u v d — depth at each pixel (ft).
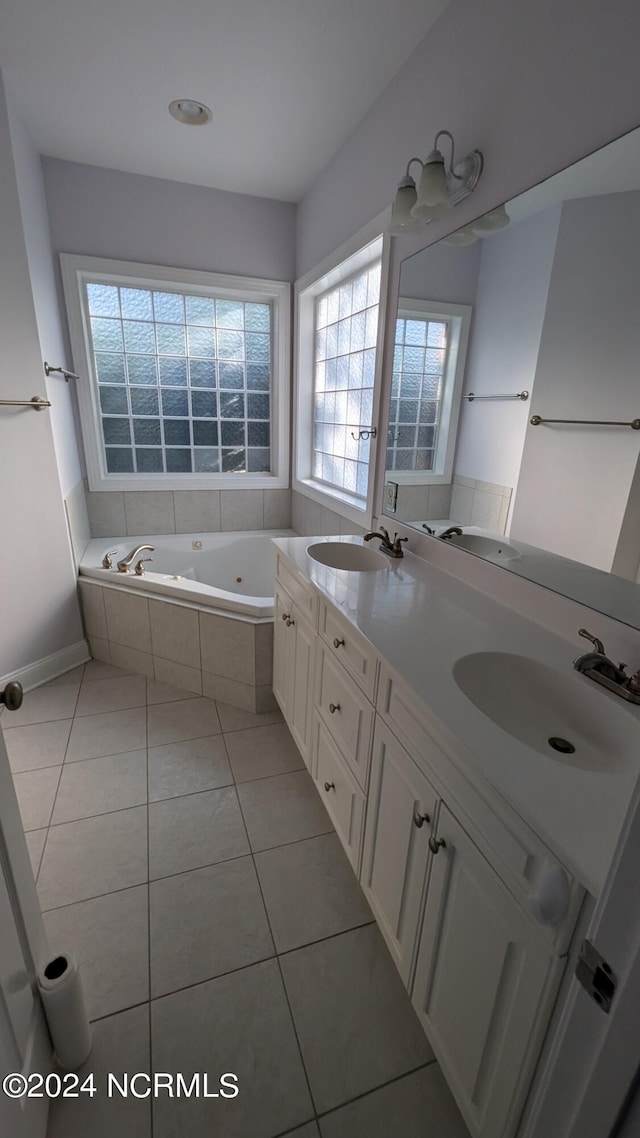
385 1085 3.43
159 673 8.45
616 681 3.23
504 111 4.24
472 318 5.02
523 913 2.32
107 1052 3.55
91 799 5.82
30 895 3.07
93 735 7.00
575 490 3.93
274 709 7.72
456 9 4.73
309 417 10.93
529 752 2.59
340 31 5.28
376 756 3.98
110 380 10.13
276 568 6.89
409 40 5.36
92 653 9.17
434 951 3.19
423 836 3.26
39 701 7.79
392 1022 3.78
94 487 10.20
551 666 3.53
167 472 11.01
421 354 5.90
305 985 4.00
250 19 5.16
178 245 9.32
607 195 3.42
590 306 3.68
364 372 8.49
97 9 5.08
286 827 5.52
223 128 7.23
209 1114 3.26
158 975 4.04
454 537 5.56
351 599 4.76
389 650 3.71
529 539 4.43
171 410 10.71
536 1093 2.39
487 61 4.37
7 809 2.76
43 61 5.89
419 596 4.91
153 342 10.23
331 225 8.20
